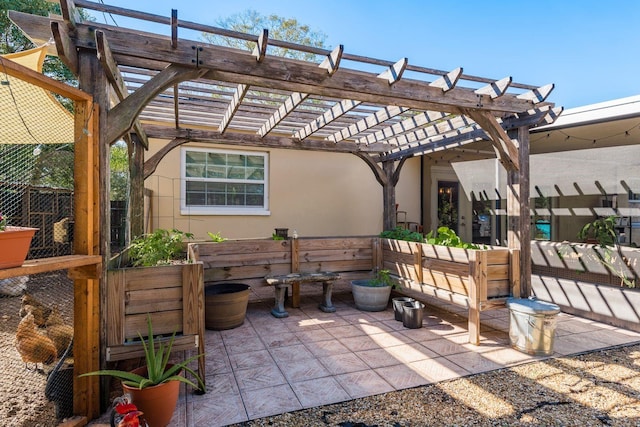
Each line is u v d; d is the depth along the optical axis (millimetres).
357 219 7316
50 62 6688
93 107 2174
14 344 3148
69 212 3473
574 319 4176
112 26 2312
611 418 2139
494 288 3521
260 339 3521
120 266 2963
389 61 2990
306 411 2221
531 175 6371
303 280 4379
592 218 6035
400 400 2350
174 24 2320
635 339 3498
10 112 2977
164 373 2156
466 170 7105
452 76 3059
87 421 2092
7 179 3090
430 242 4422
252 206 6500
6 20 6207
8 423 2127
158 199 5777
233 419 2131
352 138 5723
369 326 3945
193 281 2447
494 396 2402
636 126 5117
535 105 3594
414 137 5328
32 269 1646
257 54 2574
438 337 3586
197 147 6070
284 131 5758
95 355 2164
